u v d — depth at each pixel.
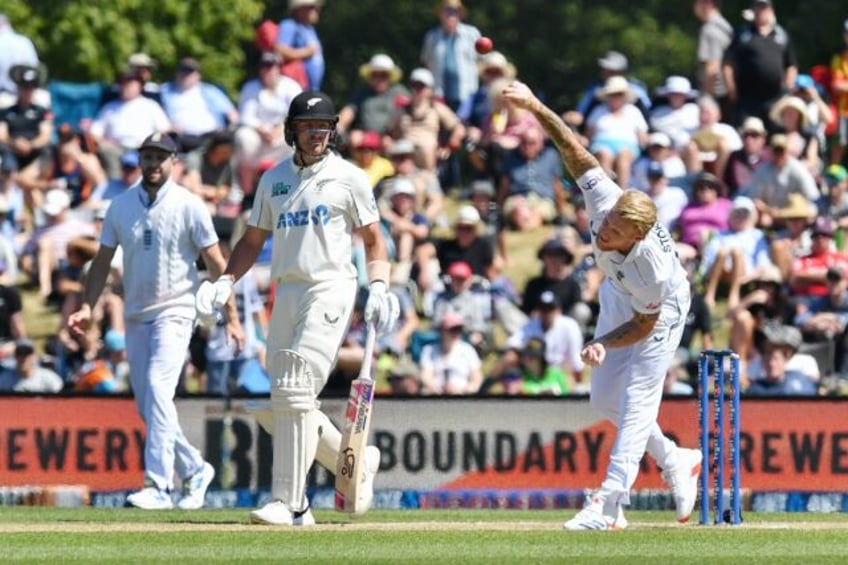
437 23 144.75
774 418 49.22
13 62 79.44
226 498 48.75
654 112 77.00
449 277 63.22
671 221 70.00
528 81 144.00
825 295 65.75
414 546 32.97
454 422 49.19
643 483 48.72
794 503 49.06
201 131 74.94
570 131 36.41
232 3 119.81
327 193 36.53
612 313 37.09
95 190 72.94
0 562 30.41
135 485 48.62
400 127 76.38
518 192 76.25
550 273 64.25
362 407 36.78
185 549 32.38
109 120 73.94
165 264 43.72
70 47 112.06
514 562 30.38
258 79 74.25
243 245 37.44
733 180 72.81
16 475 48.34
